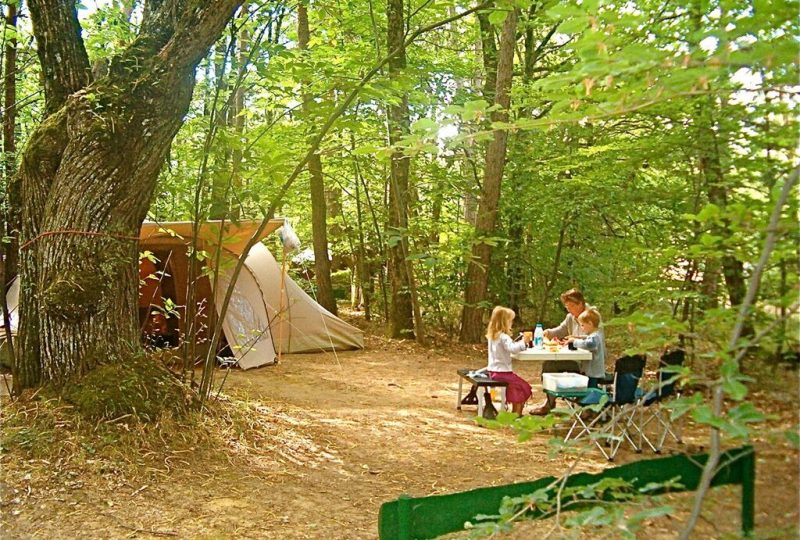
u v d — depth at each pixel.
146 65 5.33
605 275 12.35
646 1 4.33
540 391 9.00
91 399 5.13
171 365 7.03
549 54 14.37
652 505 1.99
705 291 4.17
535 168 11.76
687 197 7.64
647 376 7.00
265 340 9.92
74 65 5.67
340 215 16.56
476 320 12.81
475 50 14.22
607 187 8.99
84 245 5.27
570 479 2.19
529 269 14.37
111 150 5.25
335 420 6.88
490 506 2.22
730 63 1.83
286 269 11.04
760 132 3.55
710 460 1.72
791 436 1.73
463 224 13.06
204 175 5.98
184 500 4.48
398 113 10.27
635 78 2.18
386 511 2.14
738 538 1.85
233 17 5.86
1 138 8.30
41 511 4.11
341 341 11.50
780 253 1.98
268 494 4.71
